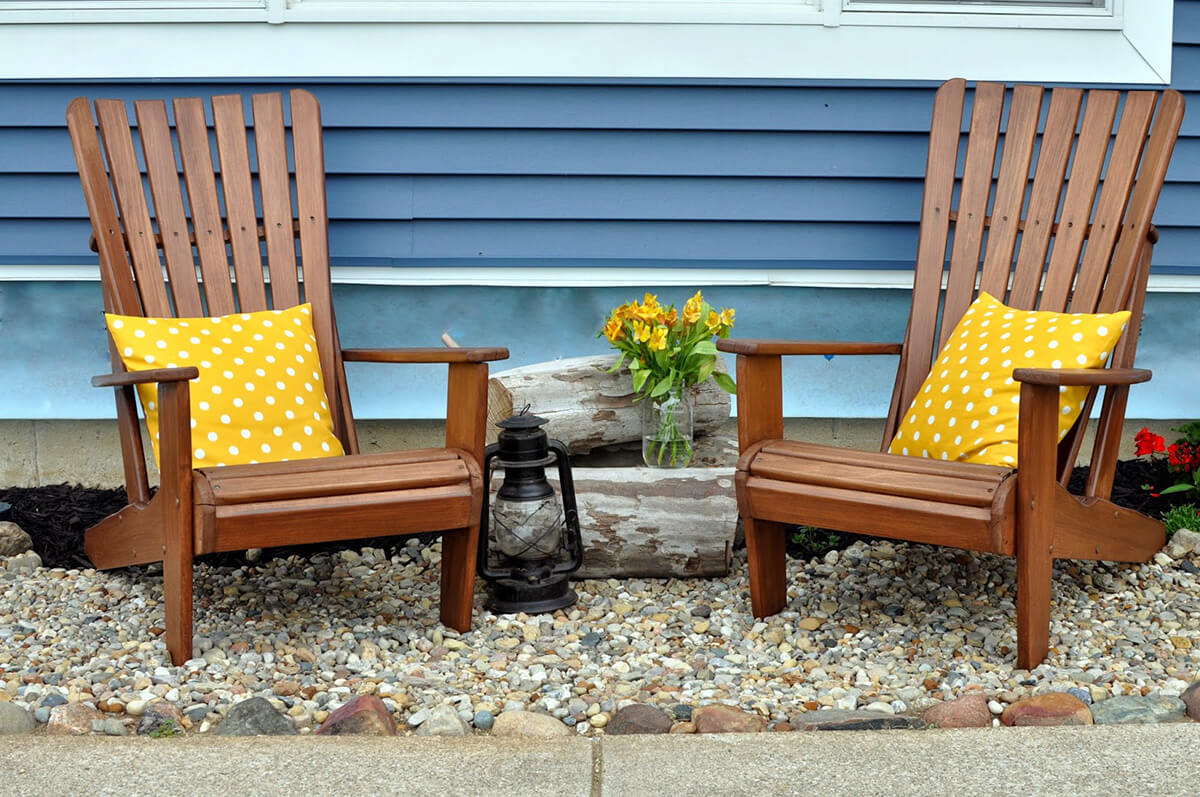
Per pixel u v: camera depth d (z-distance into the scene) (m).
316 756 2.02
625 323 3.16
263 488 2.46
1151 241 3.01
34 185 3.60
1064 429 2.83
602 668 2.56
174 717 2.26
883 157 3.62
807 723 2.23
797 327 3.78
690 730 2.24
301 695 2.40
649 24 3.55
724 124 3.59
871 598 3.03
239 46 3.55
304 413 3.01
